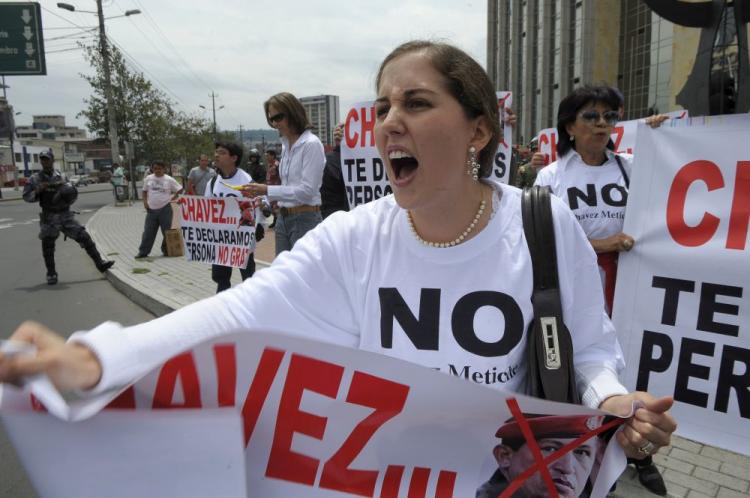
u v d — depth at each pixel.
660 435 1.03
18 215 21.12
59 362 0.91
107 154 109.31
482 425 1.04
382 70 1.18
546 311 1.18
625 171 2.85
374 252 1.25
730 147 2.22
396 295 1.22
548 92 35.19
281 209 4.50
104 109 26.28
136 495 0.91
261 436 1.01
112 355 0.96
